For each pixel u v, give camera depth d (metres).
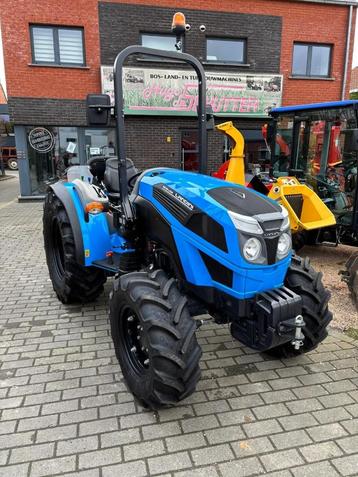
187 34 11.42
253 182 5.71
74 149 11.70
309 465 2.13
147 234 2.96
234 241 2.33
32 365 3.09
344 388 2.80
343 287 4.77
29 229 8.23
